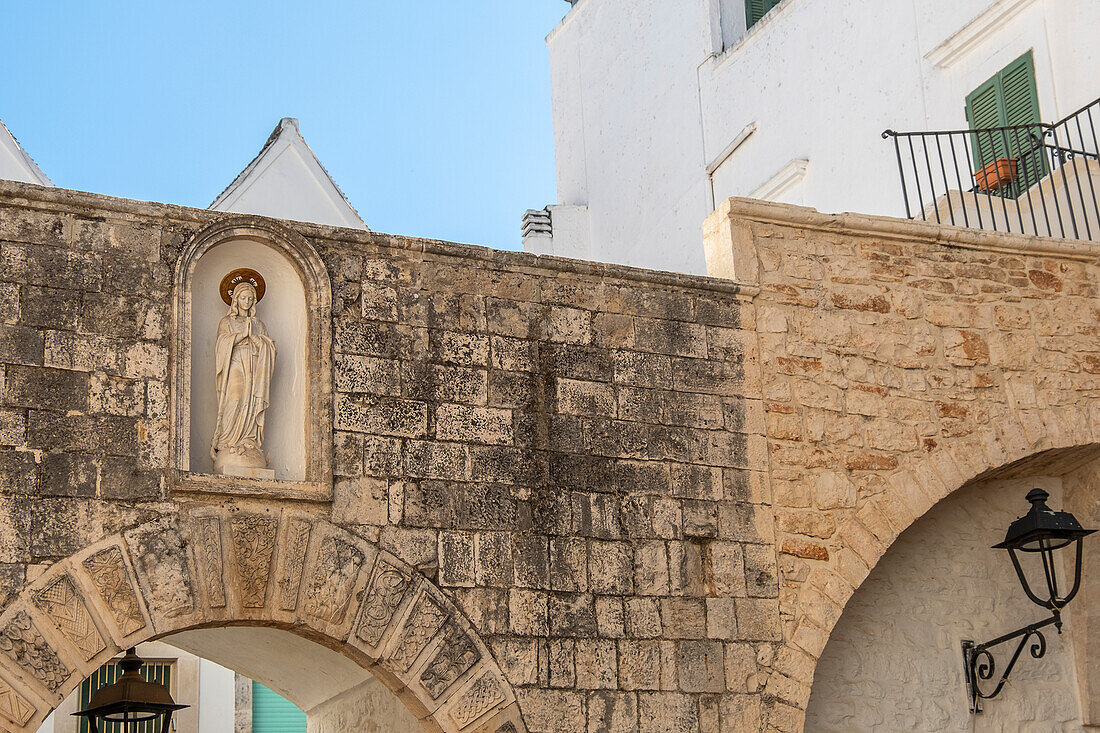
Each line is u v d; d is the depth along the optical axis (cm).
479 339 1048
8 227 929
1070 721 1254
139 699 1102
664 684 1030
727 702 1045
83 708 1641
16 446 894
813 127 1909
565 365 1071
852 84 1858
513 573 1006
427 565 983
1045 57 1606
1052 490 1298
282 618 934
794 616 1088
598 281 1105
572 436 1058
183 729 1689
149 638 902
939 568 1238
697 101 2120
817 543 1112
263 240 1000
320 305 1000
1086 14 1568
